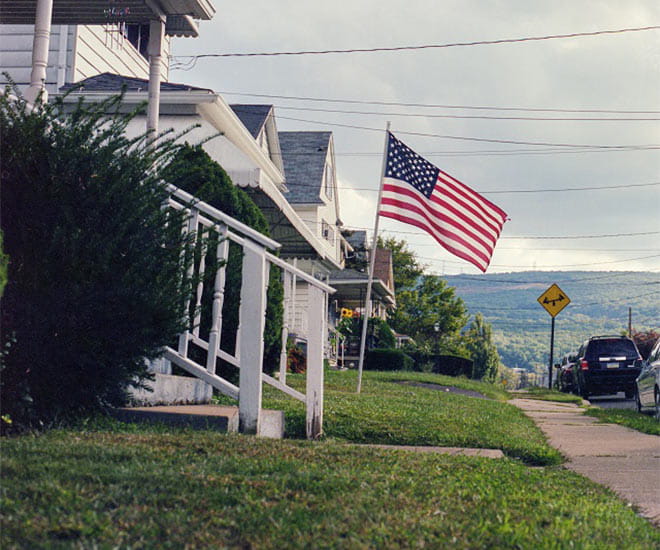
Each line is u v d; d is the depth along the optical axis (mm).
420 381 22953
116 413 6617
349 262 52344
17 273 5781
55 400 5984
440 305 68062
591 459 8180
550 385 33312
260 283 7133
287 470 4676
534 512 4234
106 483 3957
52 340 5848
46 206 5863
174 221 6469
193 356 9469
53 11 10852
